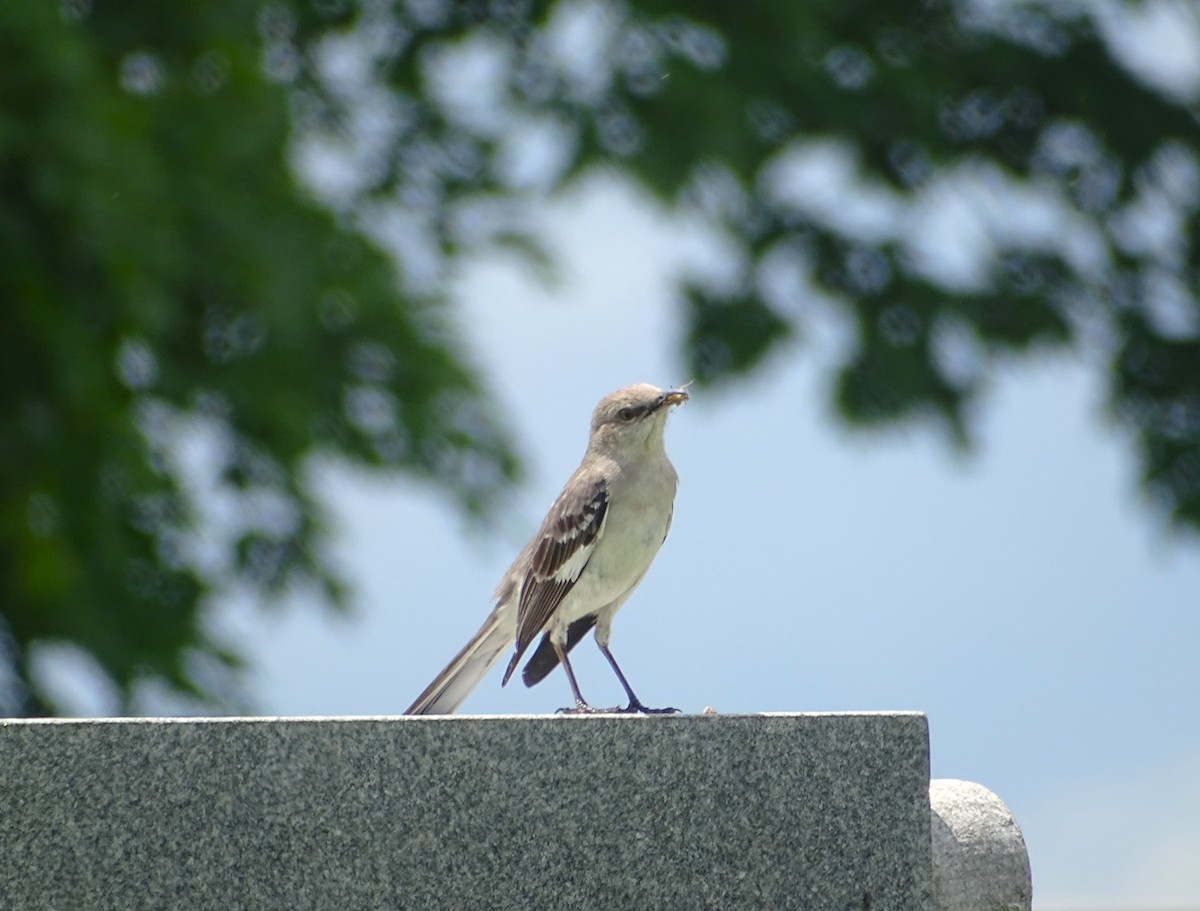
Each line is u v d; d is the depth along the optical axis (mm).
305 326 14641
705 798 6941
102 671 13398
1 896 6445
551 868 6785
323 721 6711
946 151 21219
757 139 19453
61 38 12664
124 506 13977
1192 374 21359
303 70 18547
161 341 14000
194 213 14094
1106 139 21656
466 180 18344
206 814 6582
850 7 21094
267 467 15398
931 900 7016
